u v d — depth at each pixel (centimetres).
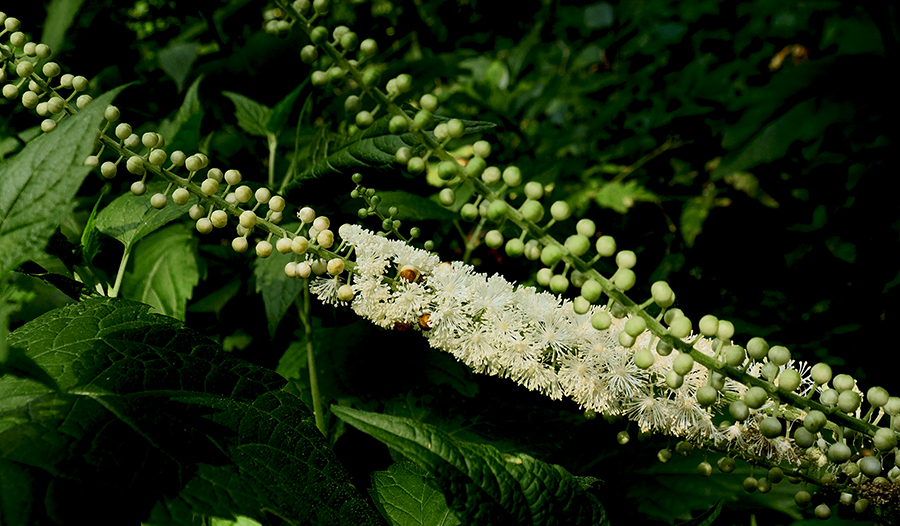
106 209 57
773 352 47
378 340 59
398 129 48
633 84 102
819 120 73
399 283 51
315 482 47
